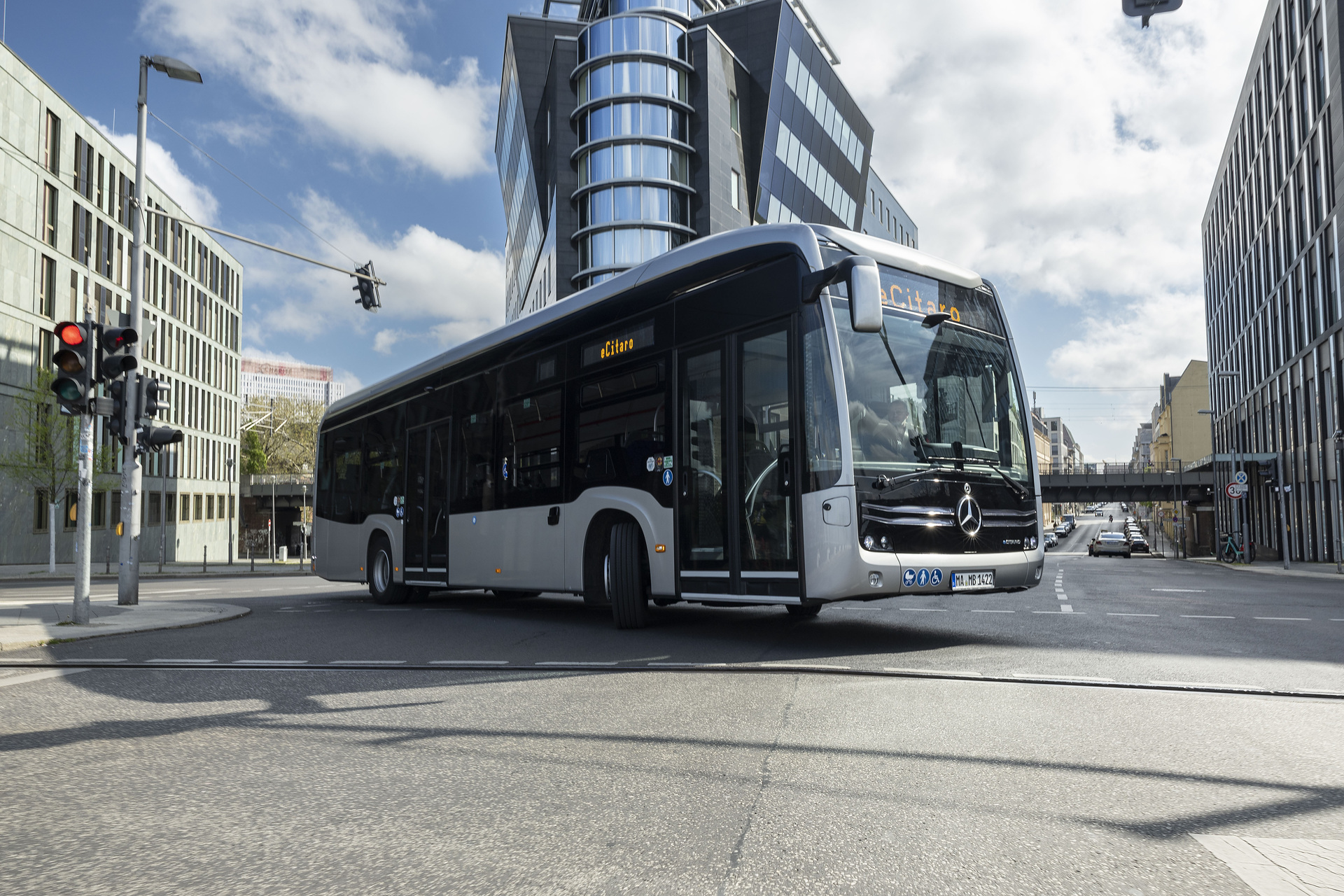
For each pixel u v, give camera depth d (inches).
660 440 347.3
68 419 1407.5
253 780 158.4
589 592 379.9
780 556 297.1
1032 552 325.7
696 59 1888.5
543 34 2153.1
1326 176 1401.3
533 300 2193.7
